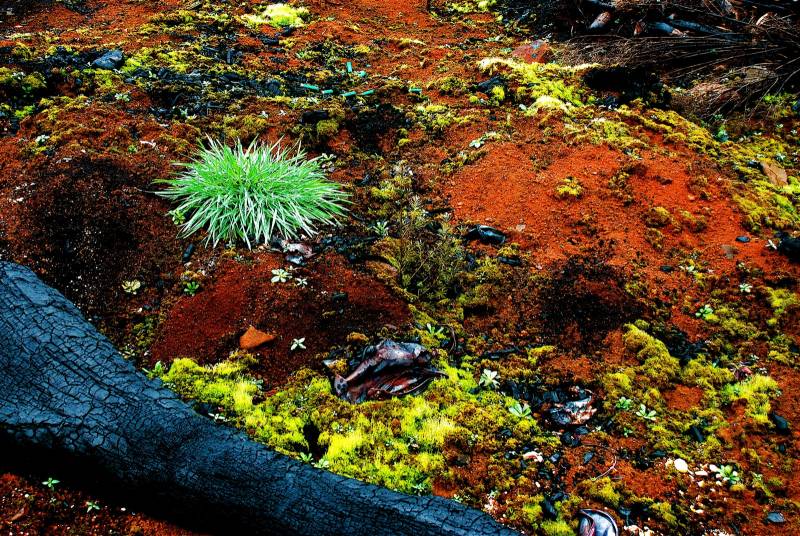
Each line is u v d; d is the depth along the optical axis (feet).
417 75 12.74
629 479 8.69
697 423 9.05
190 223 9.91
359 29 14.33
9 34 13.14
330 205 10.36
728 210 10.65
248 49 12.97
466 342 9.56
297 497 8.23
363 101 11.89
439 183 10.94
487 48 13.85
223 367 9.13
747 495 8.64
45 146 10.43
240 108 11.51
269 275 9.64
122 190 10.07
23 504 8.36
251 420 8.81
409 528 8.12
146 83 11.62
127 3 14.82
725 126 12.30
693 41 13.17
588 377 9.29
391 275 9.87
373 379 9.12
